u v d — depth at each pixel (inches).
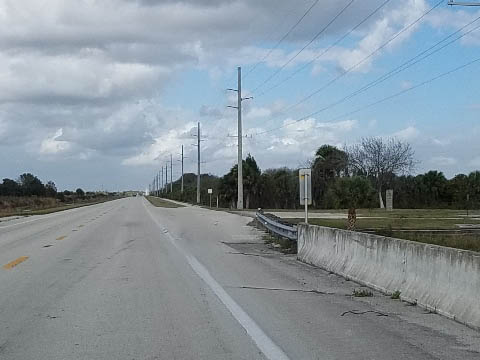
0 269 637.3
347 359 288.0
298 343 318.7
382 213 2169.0
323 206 3307.1
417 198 3292.3
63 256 772.0
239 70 2667.3
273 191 3865.7
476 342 323.6
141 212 2476.6
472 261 372.8
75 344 316.5
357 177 1125.1
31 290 495.8
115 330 348.5
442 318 385.4
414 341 324.8
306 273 616.1
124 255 786.2
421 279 437.7
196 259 744.3
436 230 1213.7
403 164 3147.1
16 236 1152.8
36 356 293.4
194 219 1841.8
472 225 1416.1
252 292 489.4
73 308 416.5
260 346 311.7
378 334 340.8
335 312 405.7
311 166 3543.3
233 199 3848.4
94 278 566.6
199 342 320.5
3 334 339.9
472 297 369.4
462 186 2883.9
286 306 427.5
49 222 1710.1
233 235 1173.1
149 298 457.1
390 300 453.4
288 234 877.2
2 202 3553.2
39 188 5551.2
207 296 467.8
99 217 2009.1
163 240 1043.9
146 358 289.6
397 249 480.4
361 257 557.0
